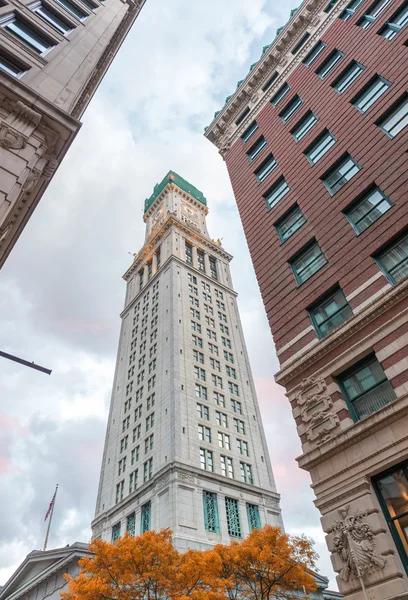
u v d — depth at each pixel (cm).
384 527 1194
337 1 2881
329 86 2467
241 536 5034
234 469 5800
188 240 9775
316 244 2008
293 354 1808
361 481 1284
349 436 1369
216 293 8844
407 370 1330
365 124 2033
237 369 7512
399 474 1252
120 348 8681
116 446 6738
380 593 1099
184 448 5409
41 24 2292
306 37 3056
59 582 4441
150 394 6619
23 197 1727
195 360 6838
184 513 4719
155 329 7681
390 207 1684
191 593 2478
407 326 1389
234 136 3278
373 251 1659
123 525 5400
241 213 2684
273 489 6056
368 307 1528
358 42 2422
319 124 2377
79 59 2336
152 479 5275
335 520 1299
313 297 1842
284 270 2091
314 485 1421
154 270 9488
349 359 1520
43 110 1781
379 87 2095
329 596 5544
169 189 11988
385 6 2345
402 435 1248
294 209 2262
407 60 1984
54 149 1852
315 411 1555
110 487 6225
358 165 1953
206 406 6262
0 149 1595
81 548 4412
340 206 1928
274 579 2498
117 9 3073
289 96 2825
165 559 2609
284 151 2567
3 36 1995
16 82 1750
